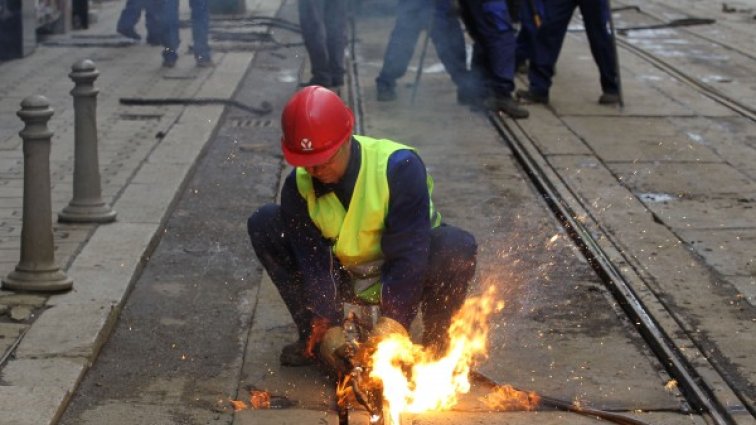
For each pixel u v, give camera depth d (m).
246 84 12.02
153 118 10.09
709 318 5.89
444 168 8.77
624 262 6.66
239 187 8.27
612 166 8.77
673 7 18.05
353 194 4.62
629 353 5.55
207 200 7.91
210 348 5.52
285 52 13.97
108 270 6.24
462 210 7.75
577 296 6.26
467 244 4.93
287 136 4.45
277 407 4.93
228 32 14.95
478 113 10.61
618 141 9.53
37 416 4.60
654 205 7.82
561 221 7.55
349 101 11.05
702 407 4.97
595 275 6.58
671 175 8.55
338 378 4.92
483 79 10.69
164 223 7.25
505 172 8.71
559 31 10.74
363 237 4.69
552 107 10.77
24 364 5.06
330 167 4.52
